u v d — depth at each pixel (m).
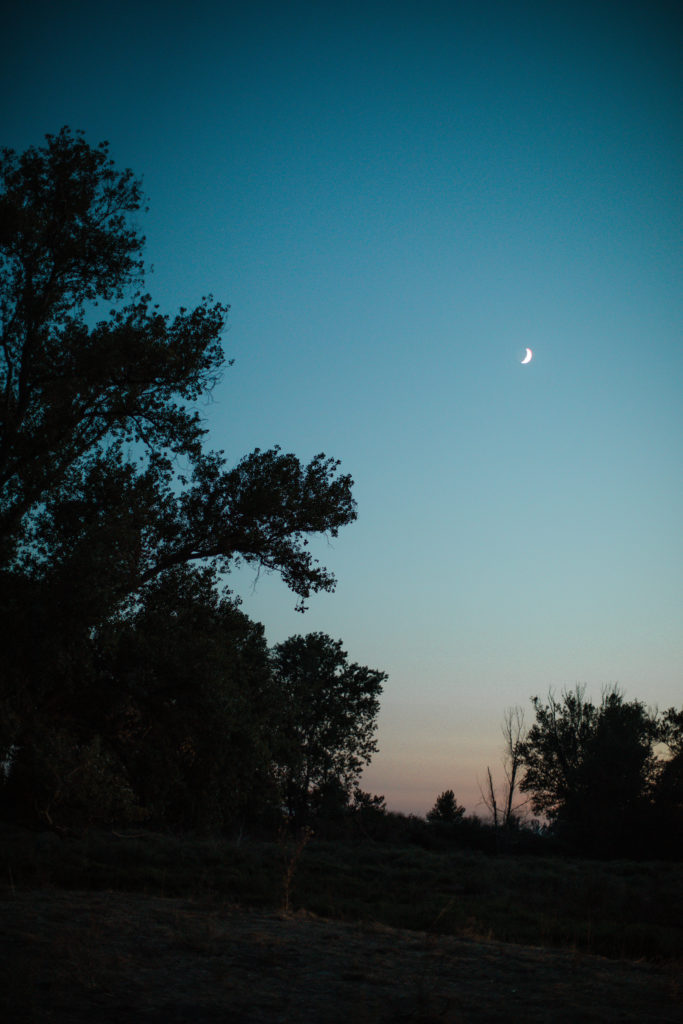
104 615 16.25
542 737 60.66
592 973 8.98
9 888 14.70
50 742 16.11
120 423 19.58
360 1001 7.11
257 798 21.55
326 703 56.16
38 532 17.77
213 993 7.18
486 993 7.72
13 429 18.02
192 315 19.11
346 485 20.14
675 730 56.69
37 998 6.63
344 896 22.45
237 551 20.31
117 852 25.72
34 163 19.30
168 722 19.02
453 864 34.56
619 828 53.31
